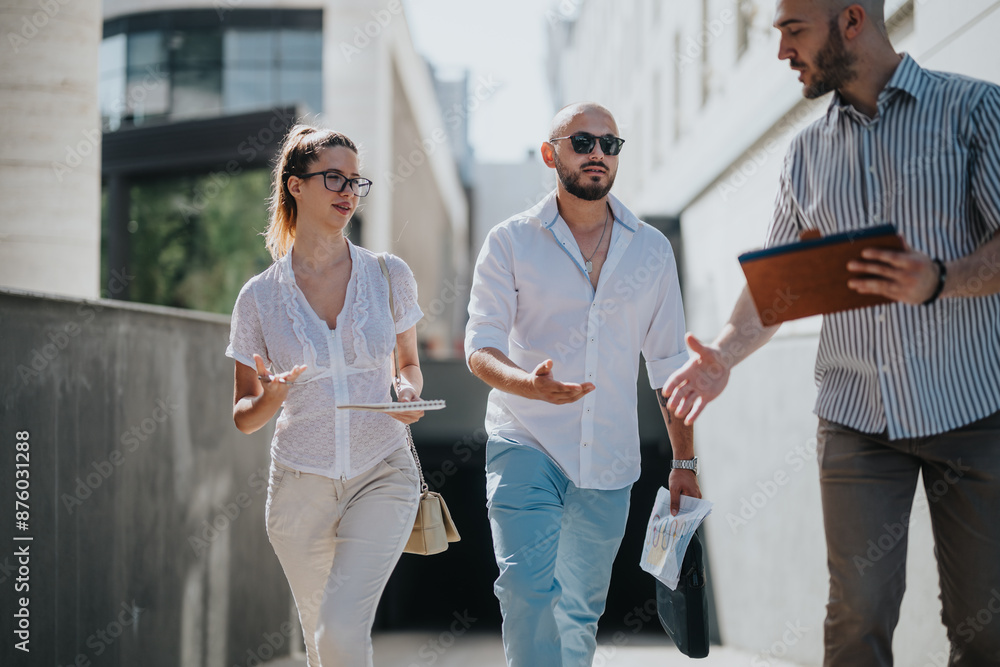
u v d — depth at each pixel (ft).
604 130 9.98
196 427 15.55
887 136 8.05
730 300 24.61
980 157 7.63
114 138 46.68
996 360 7.89
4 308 10.04
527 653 9.34
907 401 8.07
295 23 61.72
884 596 8.32
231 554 17.13
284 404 9.43
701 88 29.48
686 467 10.48
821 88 8.29
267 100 61.62
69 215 17.49
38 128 17.19
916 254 6.81
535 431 10.12
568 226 10.41
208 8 60.75
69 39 17.46
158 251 47.03
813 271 7.07
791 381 17.93
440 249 109.91
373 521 9.20
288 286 9.45
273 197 10.14
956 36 11.94
